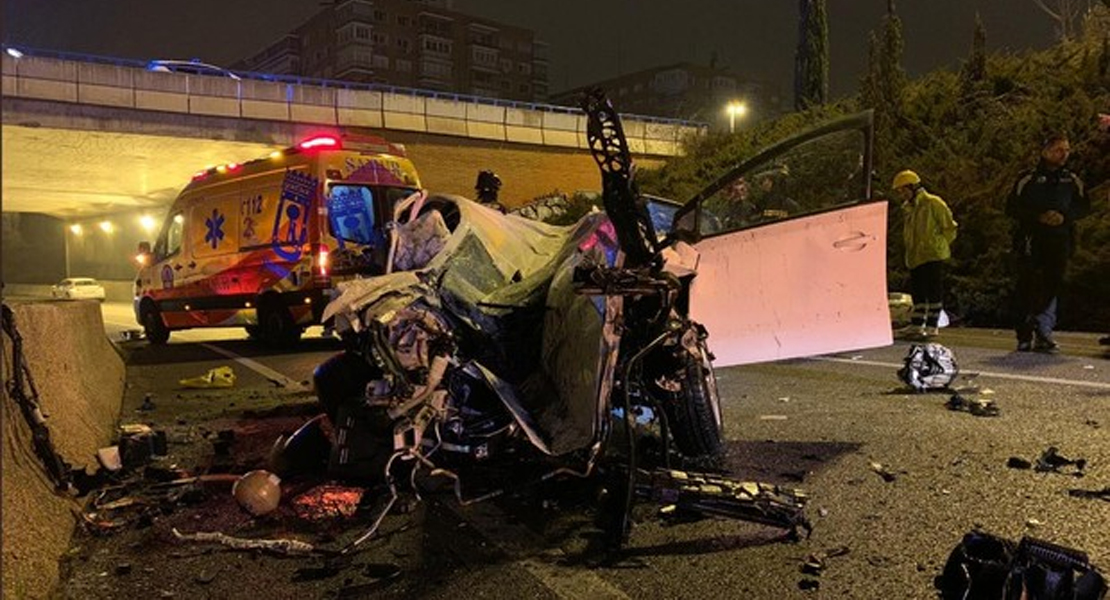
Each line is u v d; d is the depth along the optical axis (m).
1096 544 3.25
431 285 4.23
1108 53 16.45
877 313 5.02
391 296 3.99
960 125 17.12
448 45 105.25
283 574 3.34
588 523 3.77
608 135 3.79
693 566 3.26
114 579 3.32
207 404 7.43
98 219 61.12
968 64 19.22
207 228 12.95
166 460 5.25
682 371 4.18
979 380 6.75
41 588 3.04
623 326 3.78
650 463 4.48
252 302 12.07
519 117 36.47
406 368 3.81
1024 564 2.58
